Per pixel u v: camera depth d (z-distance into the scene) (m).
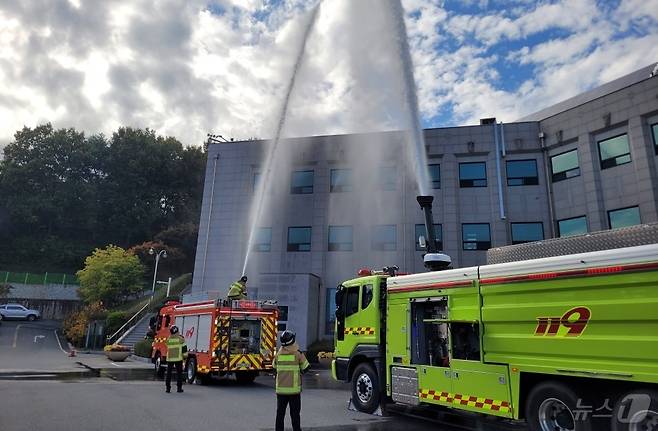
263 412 9.25
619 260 5.64
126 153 70.81
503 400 6.73
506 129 24.72
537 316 6.44
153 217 66.56
